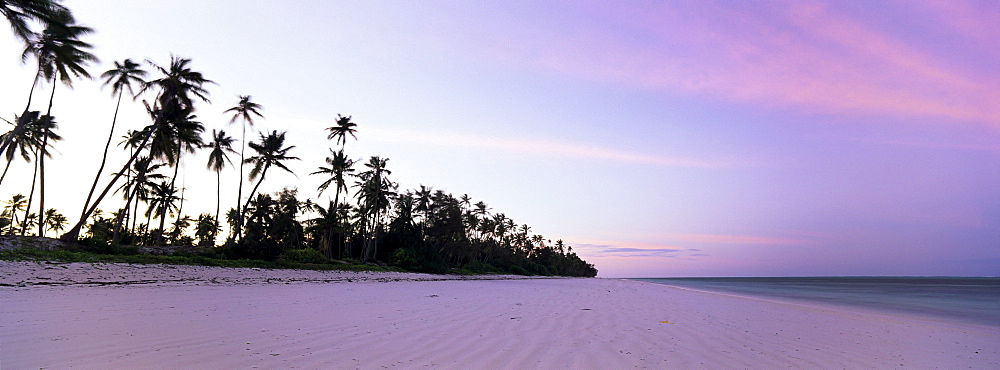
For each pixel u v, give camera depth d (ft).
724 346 22.22
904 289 176.96
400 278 118.73
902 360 20.65
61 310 25.93
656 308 44.70
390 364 15.71
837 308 62.18
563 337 22.95
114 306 29.09
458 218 239.71
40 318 22.70
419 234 212.23
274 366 14.66
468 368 15.56
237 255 119.55
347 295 47.73
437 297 49.90
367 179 193.47
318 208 169.58
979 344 27.45
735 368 17.28
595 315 34.71
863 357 20.93
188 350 16.56
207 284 57.41
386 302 40.65
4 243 83.30
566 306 42.80
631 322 30.86
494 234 326.03
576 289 88.38
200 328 21.61
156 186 158.81
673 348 20.95
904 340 27.91
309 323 24.88
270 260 123.54
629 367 16.56
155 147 120.98
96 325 21.20
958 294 129.49
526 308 39.06
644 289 106.63
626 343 21.80
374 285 73.00
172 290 45.32
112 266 72.69
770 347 22.62
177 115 119.96
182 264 91.81
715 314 40.86
